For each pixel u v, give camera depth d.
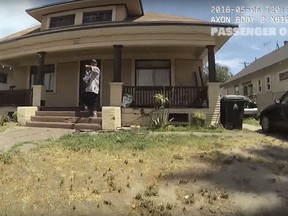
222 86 35.06
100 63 14.76
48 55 14.99
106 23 11.97
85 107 11.20
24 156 5.71
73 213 3.54
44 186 4.27
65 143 6.95
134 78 14.35
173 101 11.58
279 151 6.66
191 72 14.37
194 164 5.42
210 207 3.76
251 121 15.63
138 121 11.39
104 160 5.54
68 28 12.34
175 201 3.90
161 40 11.91
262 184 4.54
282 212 3.67
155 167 5.19
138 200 3.89
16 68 16.89
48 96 15.50
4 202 3.77
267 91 23.11
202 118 10.93
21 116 11.34
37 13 15.91
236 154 6.22
